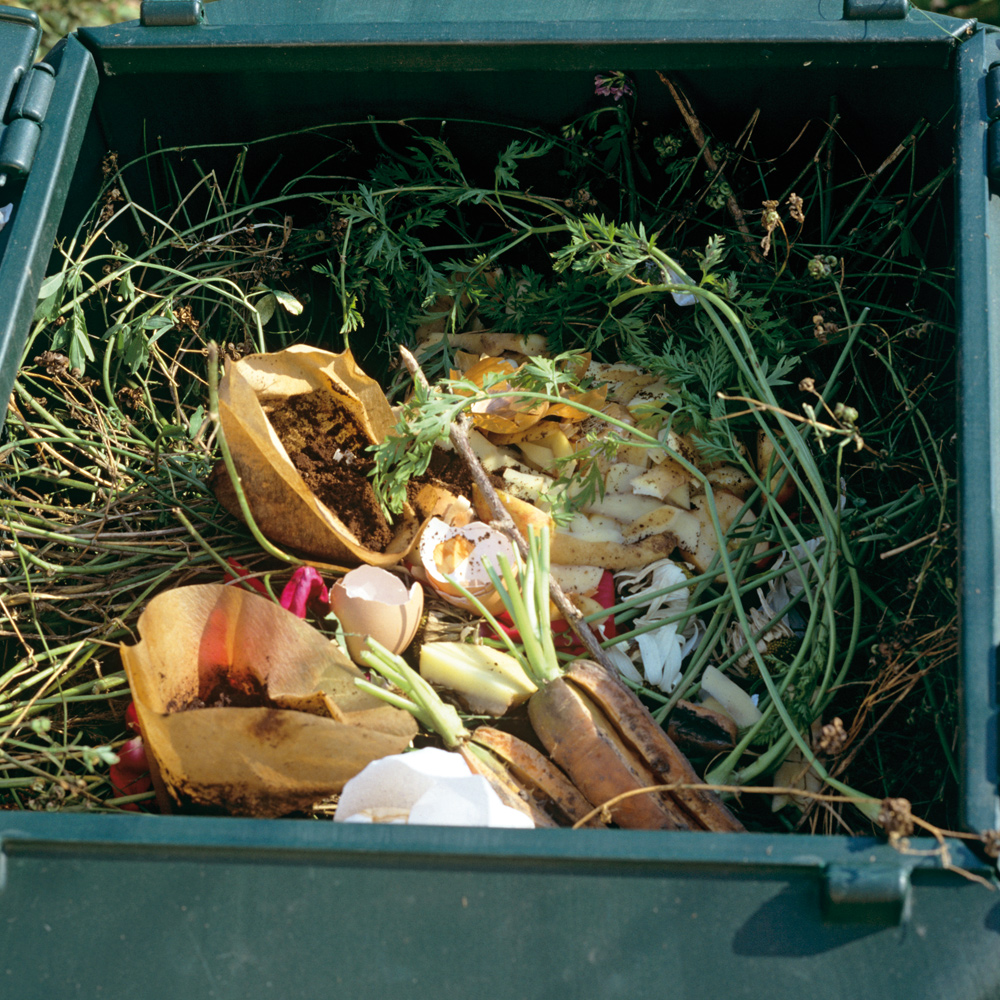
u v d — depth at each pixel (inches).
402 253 68.6
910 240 58.6
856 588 51.7
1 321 49.6
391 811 42.9
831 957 33.2
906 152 59.1
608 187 67.5
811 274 56.4
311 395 56.3
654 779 48.0
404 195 66.9
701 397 63.5
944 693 48.8
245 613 47.2
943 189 56.0
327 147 65.0
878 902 32.9
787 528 59.6
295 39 57.3
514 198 68.7
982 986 32.9
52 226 53.6
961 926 33.4
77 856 34.6
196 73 58.4
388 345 66.8
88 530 60.3
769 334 60.8
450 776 42.5
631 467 61.1
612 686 49.1
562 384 60.9
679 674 55.4
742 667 56.6
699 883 34.0
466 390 59.1
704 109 60.4
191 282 63.7
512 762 47.5
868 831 50.1
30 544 61.6
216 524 57.9
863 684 52.1
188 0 57.5
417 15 59.2
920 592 52.5
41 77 55.5
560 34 56.6
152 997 33.2
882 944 33.3
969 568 40.6
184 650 47.2
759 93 58.9
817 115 59.7
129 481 63.0
